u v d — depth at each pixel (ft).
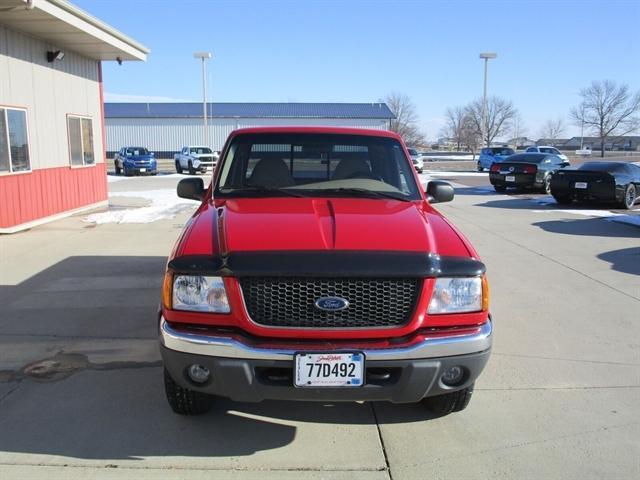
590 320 18.26
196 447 10.53
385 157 14.66
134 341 15.84
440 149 326.44
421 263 9.62
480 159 124.67
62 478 9.51
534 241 32.40
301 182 14.15
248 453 10.37
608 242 32.14
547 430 11.30
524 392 12.99
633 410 12.17
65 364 14.25
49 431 11.01
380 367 9.43
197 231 10.91
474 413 12.00
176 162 115.65
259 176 14.14
